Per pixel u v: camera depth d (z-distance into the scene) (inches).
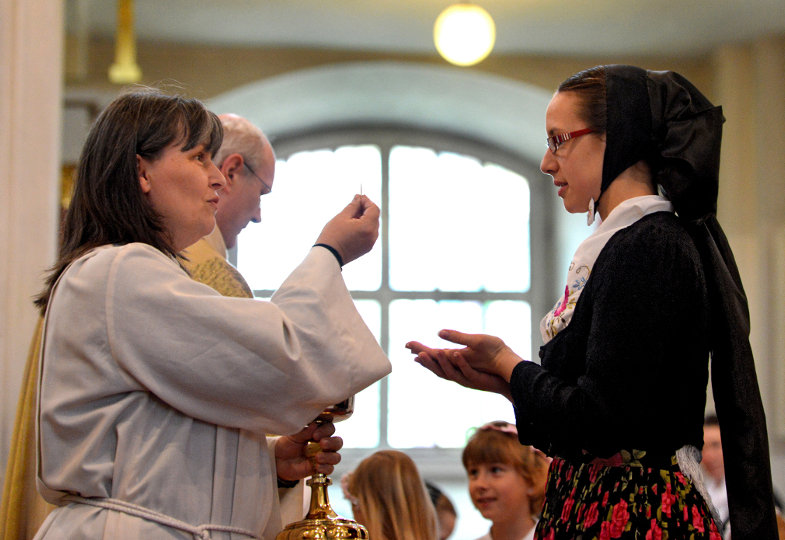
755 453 75.1
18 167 140.3
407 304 403.5
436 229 409.4
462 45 293.4
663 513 69.5
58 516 71.2
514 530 138.2
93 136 78.0
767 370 315.0
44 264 139.8
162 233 77.1
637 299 69.7
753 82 335.6
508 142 405.4
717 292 75.8
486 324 404.2
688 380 71.1
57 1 145.5
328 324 74.7
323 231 80.4
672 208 76.4
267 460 76.5
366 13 319.3
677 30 329.1
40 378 73.6
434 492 209.0
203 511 71.1
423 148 413.1
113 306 70.4
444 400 394.9
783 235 323.6
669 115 76.9
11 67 141.3
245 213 120.0
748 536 74.2
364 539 78.6
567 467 76.7
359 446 389.1
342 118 399.2
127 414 70.8
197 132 78.9
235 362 70.4
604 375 68.9
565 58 353.7
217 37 337.7
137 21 323.9
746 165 331.9
